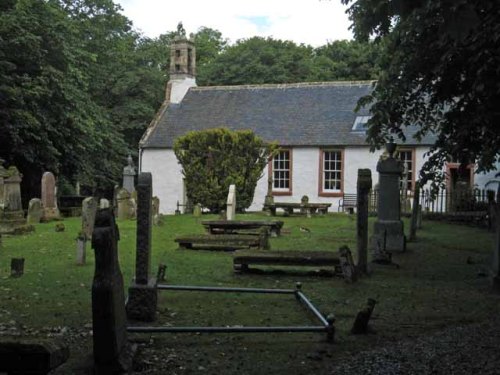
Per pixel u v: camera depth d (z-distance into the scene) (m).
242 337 6.91
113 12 43.12
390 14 4.20
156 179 33.94
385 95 11.94
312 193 31.89
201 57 57.28
